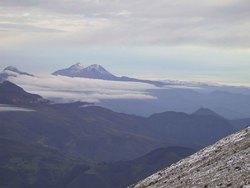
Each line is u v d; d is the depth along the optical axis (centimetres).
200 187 5669
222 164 6188
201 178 6081
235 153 6419
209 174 6072
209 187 5469
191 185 5994
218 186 5309
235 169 5628
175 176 7031
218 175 5772
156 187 6938
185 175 6744
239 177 5256
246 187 4806
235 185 5053
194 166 6994
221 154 6756
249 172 5253
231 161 6097
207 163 6750
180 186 6266
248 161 5669
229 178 5403
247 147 6412
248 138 6812
